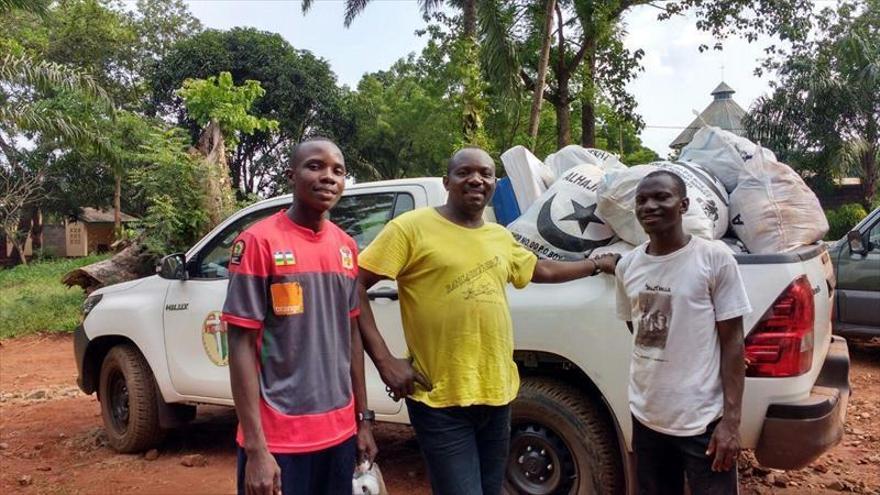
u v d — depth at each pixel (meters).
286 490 2.51
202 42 29.88
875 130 21.17
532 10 18.56
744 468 4.73
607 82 20.27
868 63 20.75
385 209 4.59
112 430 5.68
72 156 28.58
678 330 2.72
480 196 2.84
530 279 3.12
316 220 2.63
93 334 5.73
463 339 2.80
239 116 13.77
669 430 2.75
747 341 3.24
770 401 3.22
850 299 7.90
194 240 12.09
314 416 2.54
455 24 19.56
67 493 4.68
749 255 3.31
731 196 3.82
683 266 2.73
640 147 26.98
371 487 2.81
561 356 3.81
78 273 11.99
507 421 2.96
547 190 4.02
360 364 2.85
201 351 5.15
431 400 2.81
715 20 19.59
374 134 33.91
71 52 27.00
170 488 4.76
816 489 4.45
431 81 29.14
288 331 2.51
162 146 12.23
